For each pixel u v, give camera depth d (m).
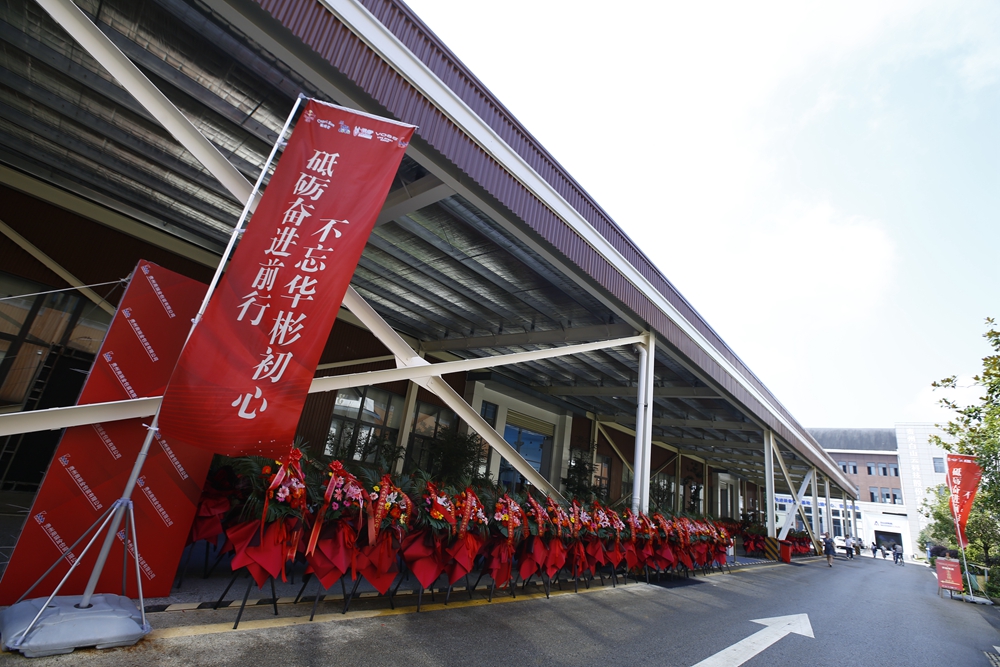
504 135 5.02
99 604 2.64
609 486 16.72
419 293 8.04
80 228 6.71
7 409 6.27
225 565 4.55
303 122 3.22
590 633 4.13
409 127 3.34
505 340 9.34
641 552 7.08
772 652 4.32
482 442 12.01
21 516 5.14
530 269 6.66
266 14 3.33
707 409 13.24
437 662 3.01
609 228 6.69
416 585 4.84
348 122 3.28
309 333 2.85
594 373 11.58
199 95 4.41
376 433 10.27
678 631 4.61
